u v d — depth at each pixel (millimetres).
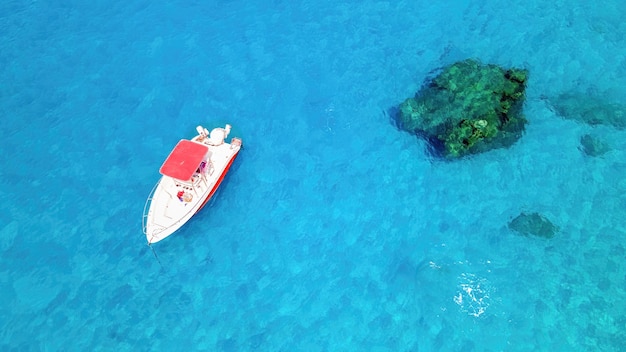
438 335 22156
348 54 28688
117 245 23984
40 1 30484
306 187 25391
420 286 23141
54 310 22594
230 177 25547
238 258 23812
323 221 24656
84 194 25109
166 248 23938
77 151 26141
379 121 26859
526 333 22141
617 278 23172
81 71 28203
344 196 25188
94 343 22000
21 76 28062
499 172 25500
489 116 25734
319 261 23766
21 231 24203
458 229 24406
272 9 30203
